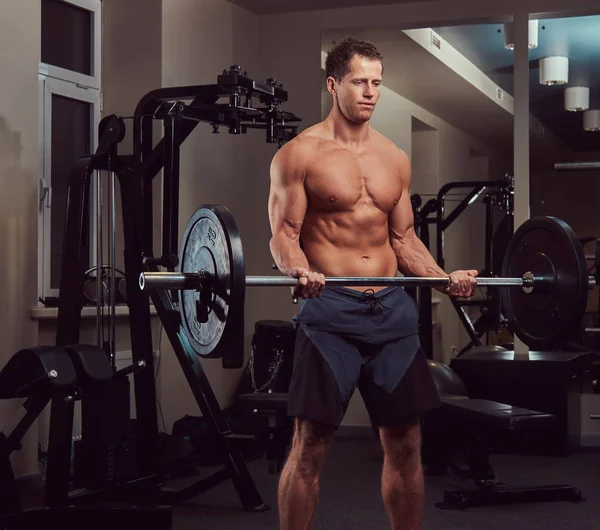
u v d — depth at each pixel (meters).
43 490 3.75
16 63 3.68
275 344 4.86
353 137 2.45
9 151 3.64
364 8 5.21
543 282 2.75
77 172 3.41
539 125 5.50
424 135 6.99
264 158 5.41
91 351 3.08
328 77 2.47
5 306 3.61
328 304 2.34
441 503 3.55
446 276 2.45
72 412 3.15
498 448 4.69
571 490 3.64
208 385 3.60
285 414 3.50
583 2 4.87
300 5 5.22
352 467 4.30
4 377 3.01
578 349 5.10
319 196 2.39
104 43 4.71
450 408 3.82
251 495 3.49
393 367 2.35
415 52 5.51
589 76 5.36
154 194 4.57
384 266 2.45
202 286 2.30
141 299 3.62
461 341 7.14
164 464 4.03
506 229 5.54
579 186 5.57
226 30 5.14
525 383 4.64
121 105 4.68
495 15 5.00
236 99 3.38
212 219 2.28
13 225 3.66
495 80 6.34
